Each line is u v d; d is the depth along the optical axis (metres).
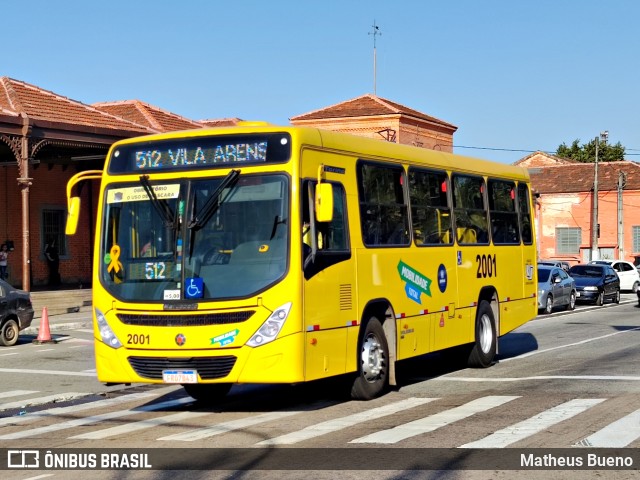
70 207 11.96
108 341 11.50
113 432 10.99
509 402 12.32
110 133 34.44
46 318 23.39
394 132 51.50
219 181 11.31
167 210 11.40
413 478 8.01
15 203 37.56
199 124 44.66
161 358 11.16
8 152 36.06
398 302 13.30
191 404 13.42
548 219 71.12
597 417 10.89
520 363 17.30
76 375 17.38
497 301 16.92
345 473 8.23
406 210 13.80
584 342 21.58
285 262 10.89
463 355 16.36
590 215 69.75
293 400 13.16
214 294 11.00
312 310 11.15
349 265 12.05
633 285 50.41
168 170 11.56
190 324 11.02
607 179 69.81
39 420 12.36
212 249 11.16
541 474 8.05
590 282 38.47
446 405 12.23
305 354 10.96
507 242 17.56
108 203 11.81
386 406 12.27
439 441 9.62
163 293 11.20
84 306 33.97
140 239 11.51
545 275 33.47
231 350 10.88
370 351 12.70
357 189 12.45
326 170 11.73
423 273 14.12
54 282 38.56
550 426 10.35
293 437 10.07
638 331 24.78
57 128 32.31
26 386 15.91
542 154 80.19
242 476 8.24
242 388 14.86
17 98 33.16
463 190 15.88
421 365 17.16
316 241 11.29
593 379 14.58
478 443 9.45
